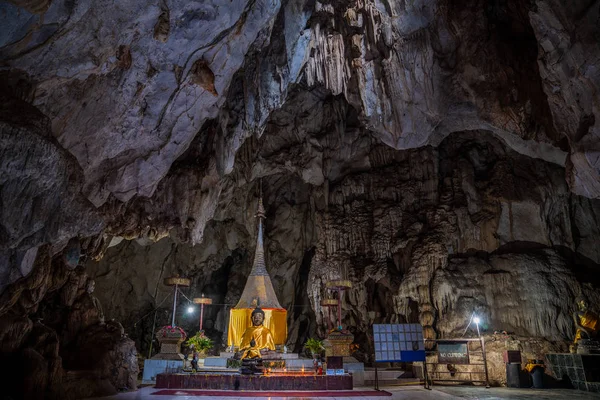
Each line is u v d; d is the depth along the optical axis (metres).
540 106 8.69
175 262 18.20
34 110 4.91
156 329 17.56
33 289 5.84
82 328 8.01
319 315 14.88
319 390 8.16
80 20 5.03
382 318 14.59
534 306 11.11
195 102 8.19
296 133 16.38
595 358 8.81
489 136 13.49
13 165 4.41
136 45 6.23
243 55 8.48
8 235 4.53
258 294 14.84
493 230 12.69
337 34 11.23
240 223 18.55
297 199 19.14
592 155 6.75
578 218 12.12
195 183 10.66
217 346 18.20
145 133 7.73
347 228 15.16
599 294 10.86
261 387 8.12
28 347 5.73
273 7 7.93
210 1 6.43
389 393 7.82
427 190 14.30
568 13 6.14
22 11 4.31
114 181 8.00
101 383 7.10
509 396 7.70
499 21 9.12
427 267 12.52
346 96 11.76
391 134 11.58
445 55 9.98
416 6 9.38
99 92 6.26
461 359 9.41
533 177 12.52
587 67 6.16
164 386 8.27
